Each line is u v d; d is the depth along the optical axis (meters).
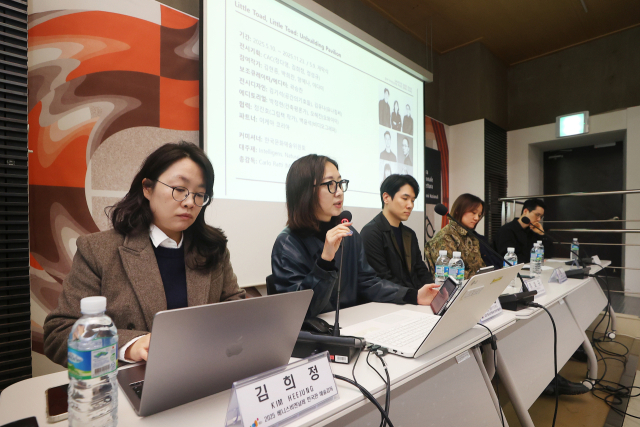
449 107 4.71
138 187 1.06
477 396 0.99
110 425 0.54
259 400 0.55
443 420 0.86
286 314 0.68
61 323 0.89
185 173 1.05
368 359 0.84
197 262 1.10
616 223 4.68
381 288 1.54
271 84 2.32
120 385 0.68
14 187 1.43
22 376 1.40
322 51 2.68
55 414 0.58
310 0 2.52
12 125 1.43
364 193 3.03
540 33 4.28
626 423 1.62
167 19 2.01
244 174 2.16
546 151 5.26
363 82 3.04
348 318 1.20
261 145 2.25
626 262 4.06
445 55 4.73
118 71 1.83
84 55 1.73
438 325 0.81
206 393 0.64
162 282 1.05
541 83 4.85
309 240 1.43
